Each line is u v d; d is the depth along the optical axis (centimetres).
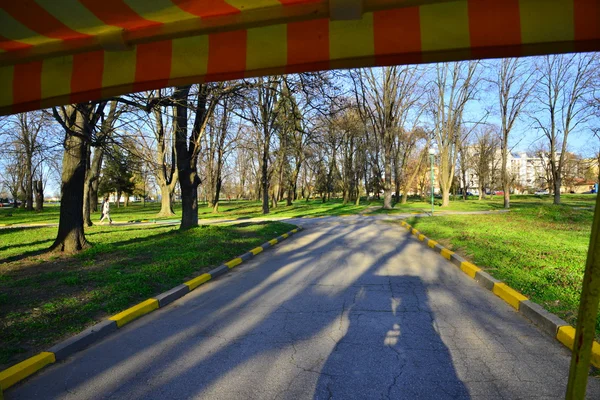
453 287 639
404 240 1242
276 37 193
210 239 1160
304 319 498
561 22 164
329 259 929
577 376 152
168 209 3134
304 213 2755
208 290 677
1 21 193
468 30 172
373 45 182
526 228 1323
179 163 1405
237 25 189
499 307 529
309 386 328
